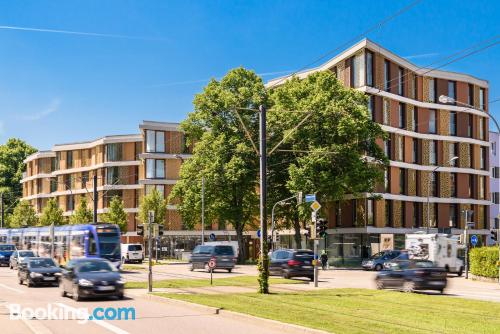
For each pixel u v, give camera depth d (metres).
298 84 56.91
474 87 70.38
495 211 83.75
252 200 60.00
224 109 59.03
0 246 58.00
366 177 52.56
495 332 13.95
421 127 66.44
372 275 41.72
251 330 14.75
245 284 30.45
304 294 24.16
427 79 67.69
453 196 68.06
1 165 121.69
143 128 77.25
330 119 52.66
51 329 14.98
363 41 60.38
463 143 68.88
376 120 60.94
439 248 43.69
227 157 58.12
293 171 51.78
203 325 15.70
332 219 64.75
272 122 54.53
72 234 44.88
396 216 62.88
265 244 24.78
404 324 15.19
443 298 22.72
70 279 23.69
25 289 29.52
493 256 36.12
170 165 77.94
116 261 41.25
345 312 17.77
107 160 86.44
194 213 60.16
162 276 38.09
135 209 83.56
